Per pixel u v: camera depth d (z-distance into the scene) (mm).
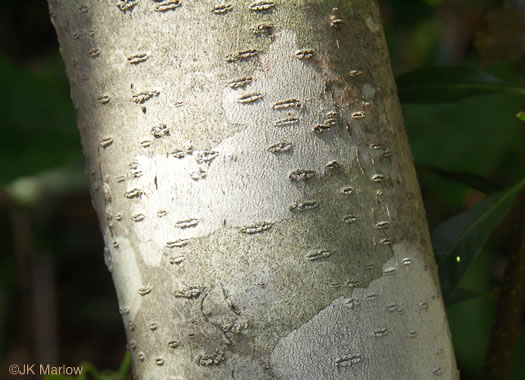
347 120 535
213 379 528
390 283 536
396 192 544
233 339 525
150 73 530
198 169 527
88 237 1595
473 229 630
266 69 527
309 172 528
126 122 537
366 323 530
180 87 528
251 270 524
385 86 550
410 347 538
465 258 626
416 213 553
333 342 526
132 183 538
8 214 1467
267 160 526
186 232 528
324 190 529
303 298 524
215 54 526
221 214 526
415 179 561
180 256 529
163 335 536
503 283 667
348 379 526
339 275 527
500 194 635
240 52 526
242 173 526
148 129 532
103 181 547
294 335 524
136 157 536
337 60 536
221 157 526
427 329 546
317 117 531
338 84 535
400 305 537
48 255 1483
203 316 527
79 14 544
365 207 535
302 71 530
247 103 526
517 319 663
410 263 543
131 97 534
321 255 526
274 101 527
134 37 532
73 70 553
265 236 525
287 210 526
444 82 661
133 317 546
